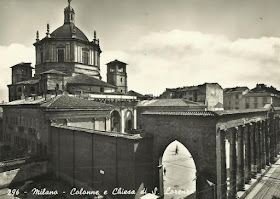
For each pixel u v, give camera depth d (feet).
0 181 69.92
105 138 64.03
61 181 78.59
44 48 148.15
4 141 124.98
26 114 101.19
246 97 209.87
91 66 159.02
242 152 66.18
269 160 94.94
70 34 151.02
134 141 56.49
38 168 79.82
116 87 161.27
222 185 52.54
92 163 67.56
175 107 153.58
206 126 51.72
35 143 92.43
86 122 98.63
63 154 78.79
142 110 159.43
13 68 161.79
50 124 84.89
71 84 131.85
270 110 98.63
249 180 70.85
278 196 63.93
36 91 139.44
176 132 57.62
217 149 50.34
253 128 76.89
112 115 142.00
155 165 62.18
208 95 194.80
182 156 110.93
